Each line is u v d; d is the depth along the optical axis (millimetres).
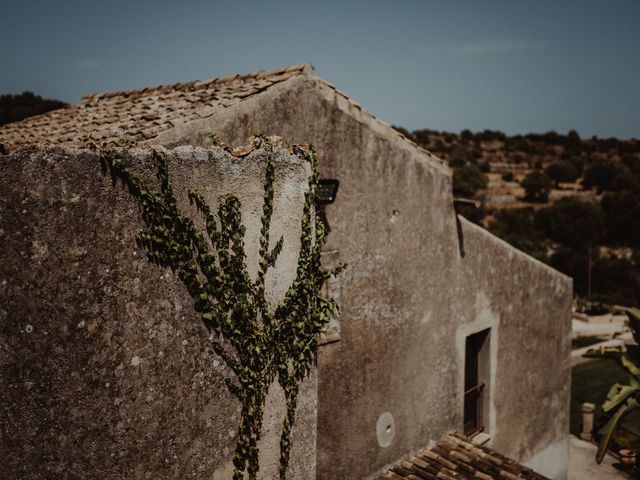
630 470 13094
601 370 22672
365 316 7254
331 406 6941
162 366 3885
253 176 4402
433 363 8406
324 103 6590
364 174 7070
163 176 3785
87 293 3496
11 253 3270
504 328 9906
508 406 10188
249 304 4418
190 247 4004
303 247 4898
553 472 11625
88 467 3574
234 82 7617
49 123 8461
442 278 8430
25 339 3352
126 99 9000
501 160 95625
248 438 4480
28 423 3408
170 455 3965
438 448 8445
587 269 40969
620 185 67750
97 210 3508
